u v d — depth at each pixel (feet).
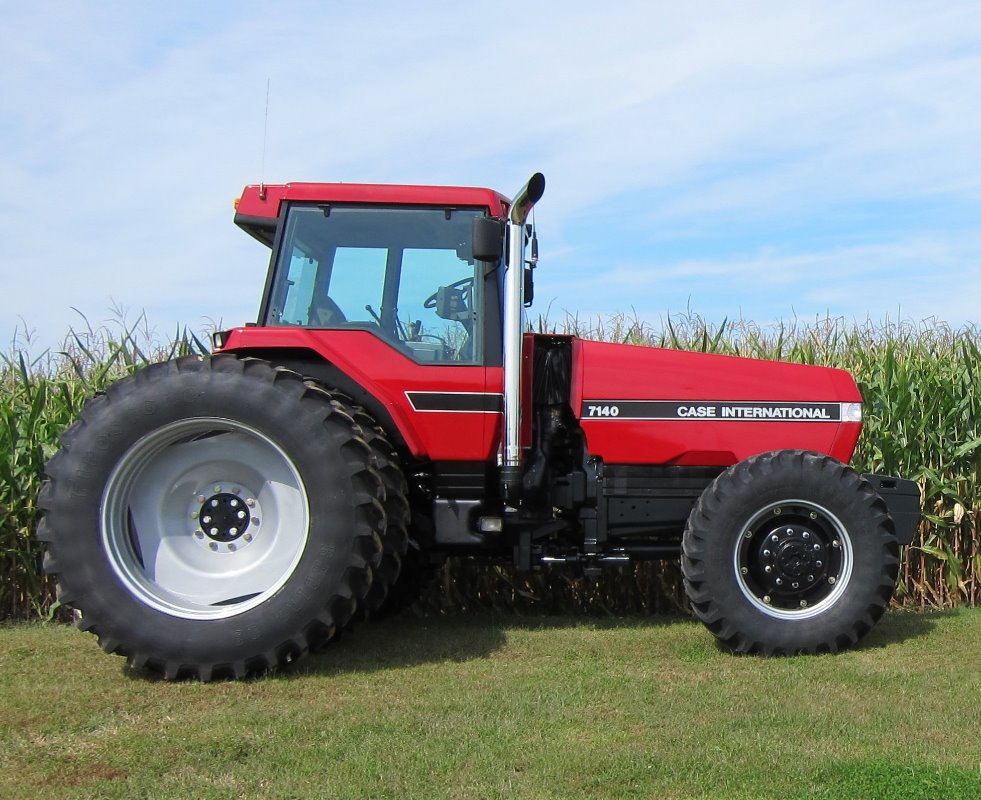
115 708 11.49
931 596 20.22
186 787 8.90
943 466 19.94
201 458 13.43
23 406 19.11
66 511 12.81
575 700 11.69
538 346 16.08
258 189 14.97
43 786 8.96
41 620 17.93
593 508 15.74
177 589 13.21
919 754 9.68
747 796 8.59
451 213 14.92
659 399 15.64
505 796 8.64
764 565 14.43
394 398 14.42
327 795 8.67
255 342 14.29
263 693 12.16
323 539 12.97
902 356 22.68
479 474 14.75
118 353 20.06
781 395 15.85
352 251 14.83
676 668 13.50
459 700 11.68
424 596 19.27
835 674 13.03
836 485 14.44
